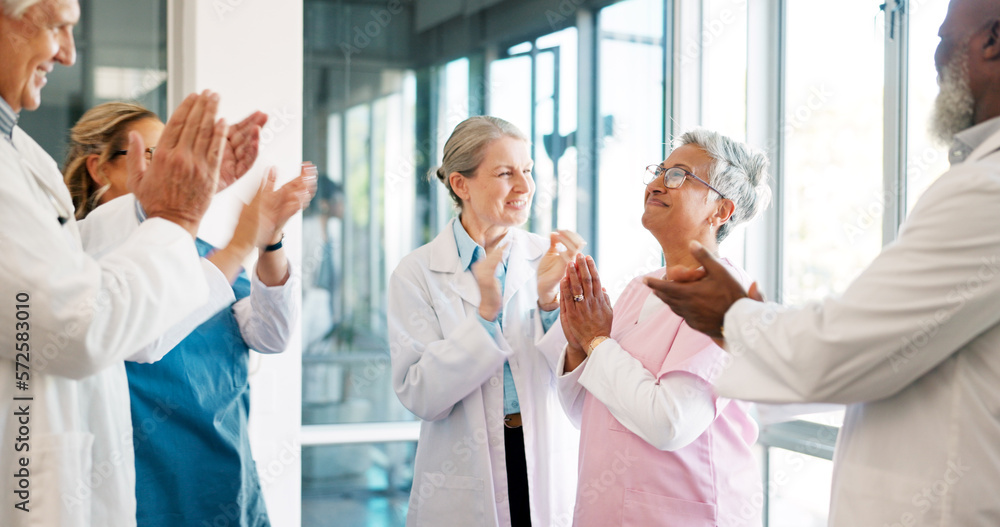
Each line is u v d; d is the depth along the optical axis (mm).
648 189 1382
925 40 1900
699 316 991
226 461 1432
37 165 1025
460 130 1614
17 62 937
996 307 792
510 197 1568
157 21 2373
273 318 1484
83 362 911
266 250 1434
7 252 875
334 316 2578
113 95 2332
